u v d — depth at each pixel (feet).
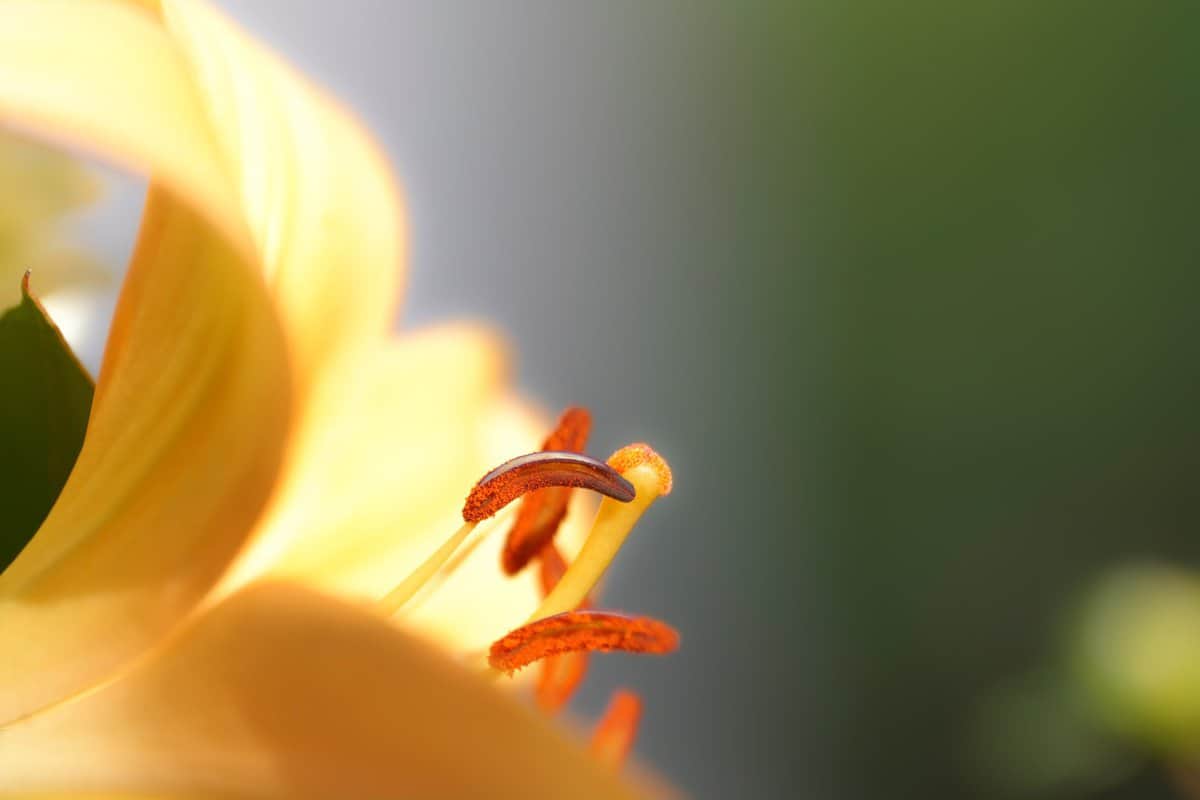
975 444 4.37
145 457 1.00
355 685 0.95
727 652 4.32
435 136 3.67
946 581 4.36
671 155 4.09
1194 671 2.02
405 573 1.13
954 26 4.29
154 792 0.96
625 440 4.11
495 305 3.83
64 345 1.05
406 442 1.16
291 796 0.95
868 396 4.38
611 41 3.96
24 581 0.99
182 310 1.00
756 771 4.30
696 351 4.20
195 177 0.95
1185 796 2.30
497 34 3.72
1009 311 4.35
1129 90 4.28
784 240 4.27
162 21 0.98
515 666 1.09
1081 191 4.32
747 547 4.33
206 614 0.97
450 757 0.95
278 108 1.08
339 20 3.39
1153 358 4.28
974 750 4.20
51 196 1.09
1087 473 4.32
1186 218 4.25
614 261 4.04
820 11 4.24
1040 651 4.24
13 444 1.04
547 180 3.90
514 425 1.23
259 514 0.99
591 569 1.10
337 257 1.09
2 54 0.95
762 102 4.20
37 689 0.98
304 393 1.05
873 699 4.36
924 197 4.34
